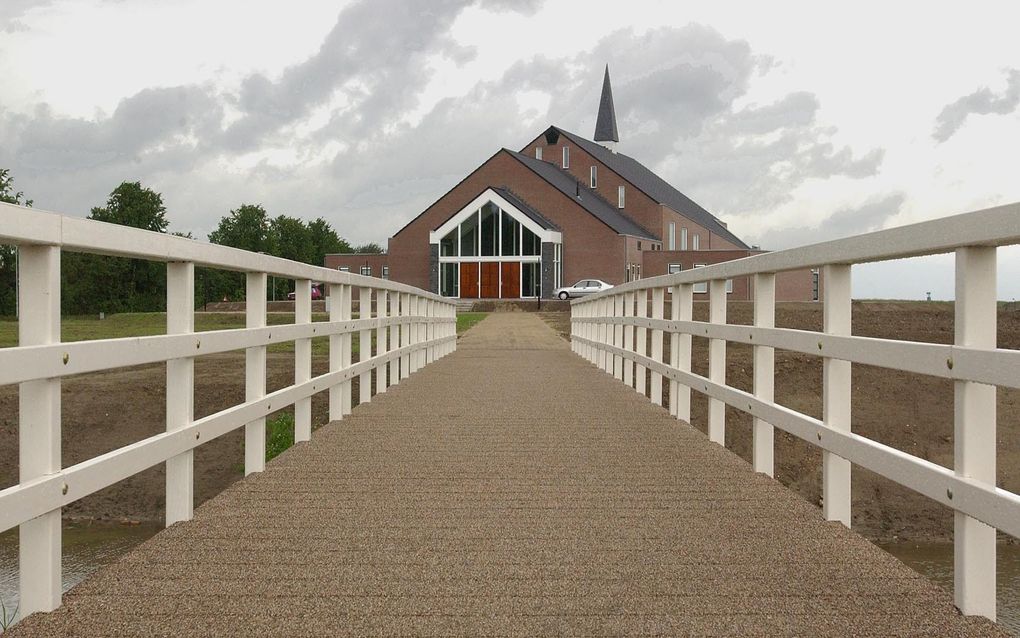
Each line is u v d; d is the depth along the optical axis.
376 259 69.19
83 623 3.35
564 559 4.17
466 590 3.74
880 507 13.98
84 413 17.23
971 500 3.26
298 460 6.64
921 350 3.67
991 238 3.08
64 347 3.42
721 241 96.12
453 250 60.25
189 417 4.90
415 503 5.28
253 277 6.19
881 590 3.74
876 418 18.36
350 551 4.29
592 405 9.96
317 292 68.81
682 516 4.98
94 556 11.59
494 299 59.09
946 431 17.73
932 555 12.20
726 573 3.97
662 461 6.61
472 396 10.88
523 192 63.00
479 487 5.72
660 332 10.20
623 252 61.12
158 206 84.38
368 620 3.40
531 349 21.89
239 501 5.34
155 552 4.27
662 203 74.00
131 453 4.06
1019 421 16.83
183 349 4.70
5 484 14.80
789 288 64.12
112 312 74.75
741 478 6.00
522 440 7.55
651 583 3.83
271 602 3.59
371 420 8.77
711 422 7.39
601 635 3.27
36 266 3.38
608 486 5.75
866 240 4.11
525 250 59.22
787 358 22.28
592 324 16.70
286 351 24.33
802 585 3.80
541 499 5.39
